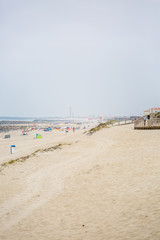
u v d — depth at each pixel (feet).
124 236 18.81
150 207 23.85
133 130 101.60
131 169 41.63
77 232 21.45
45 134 227.81
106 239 18.94
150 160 45.34
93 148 75.05
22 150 99.55
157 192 27.78
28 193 36.81
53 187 38.93
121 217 23.02
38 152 79.61
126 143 72.28
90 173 44.57
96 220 23.57
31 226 24.40
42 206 30.35
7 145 129.59
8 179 46.80
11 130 352.28
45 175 47.78
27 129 347.56
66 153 72.18
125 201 27.22
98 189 34.17
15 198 34.71
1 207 31.22
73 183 39.70
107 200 28.86
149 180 33.32
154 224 19.88
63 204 30.14
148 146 60.49
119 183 35.04
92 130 154.61
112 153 61.11
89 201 29.76
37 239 21.07
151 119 103.40
